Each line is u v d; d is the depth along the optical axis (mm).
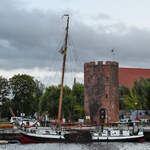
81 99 139625
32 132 70250
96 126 82375
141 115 114062
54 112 109750
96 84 104188
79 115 122625
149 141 77000
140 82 119062
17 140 72000
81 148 62188
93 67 105062
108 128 79000
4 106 103562
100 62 104312
